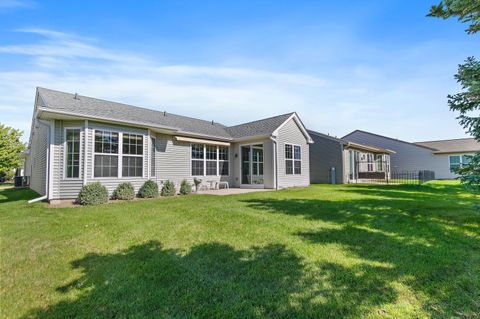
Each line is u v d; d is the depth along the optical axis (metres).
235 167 15.91
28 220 6.01
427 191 12.30
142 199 9.76
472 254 3.63
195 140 13.23
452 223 5.36
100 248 4.12
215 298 2.63
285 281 2.95
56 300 2.63
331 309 2.39
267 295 2.66
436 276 2.98
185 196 10.70
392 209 7.03
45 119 9.00
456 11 4.48
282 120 15.21
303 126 16.75
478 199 8.97
